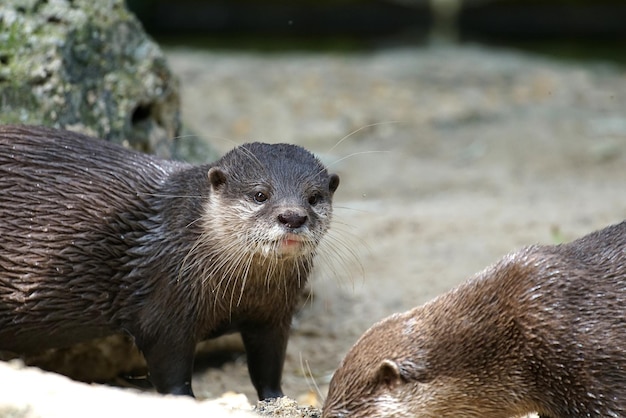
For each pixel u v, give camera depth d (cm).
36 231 1603
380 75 4369
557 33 5425
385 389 1334
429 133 3734
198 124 3641
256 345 1698
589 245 1441
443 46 5125
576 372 1342
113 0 2134
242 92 4025
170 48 4988
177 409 1123
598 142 3612
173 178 1652
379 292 2275
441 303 1414
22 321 1622
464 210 2881
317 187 1598
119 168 1653
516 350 1369
